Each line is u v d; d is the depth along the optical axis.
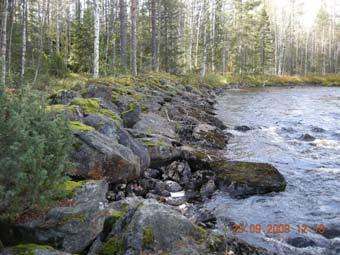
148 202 6.18
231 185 10.08
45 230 5.32
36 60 28.80
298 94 41.53
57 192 5.51
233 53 65.19
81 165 8.20
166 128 14.89
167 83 28.56
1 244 4.88
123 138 10.23
